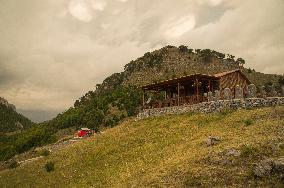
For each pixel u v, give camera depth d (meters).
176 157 29.89
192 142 33.41
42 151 77.31
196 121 42.56
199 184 22.06
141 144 40.84
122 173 32.88
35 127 142.88
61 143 74.88
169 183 23.45
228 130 33.97
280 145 24.47
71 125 120.69
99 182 33.81
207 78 54.75
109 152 42.47
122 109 112.94
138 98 112.94
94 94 198.38
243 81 61.84
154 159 32.91
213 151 26.69
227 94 45.19
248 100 42.03
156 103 59.97
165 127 44.72
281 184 19.67
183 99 54.47
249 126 32.91
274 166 20.94
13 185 47.22
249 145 25.25
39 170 49.47
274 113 35.12
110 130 57.31
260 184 20.31
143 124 51.69
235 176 21.88
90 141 53.44
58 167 47.16
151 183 24.62
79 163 44.28
